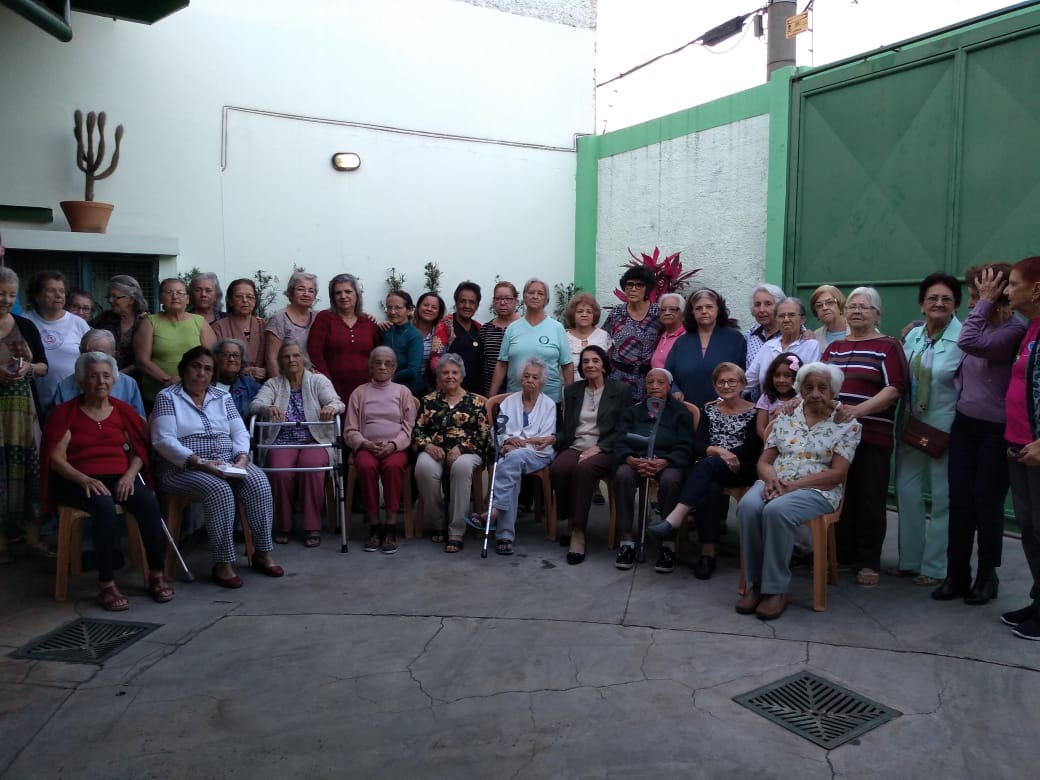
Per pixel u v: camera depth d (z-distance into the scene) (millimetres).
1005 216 5078
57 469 4023
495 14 8352
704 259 7543
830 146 6234
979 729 2797
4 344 4332
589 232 8898
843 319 4652
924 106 5531
